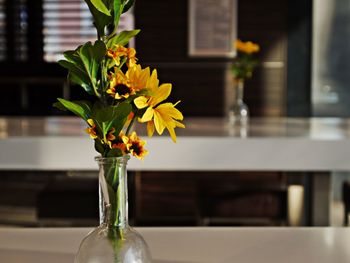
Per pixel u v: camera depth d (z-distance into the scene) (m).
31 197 3.00
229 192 2.96
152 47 5.27
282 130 2.94
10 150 2.58
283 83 5.26
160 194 3.15
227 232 1.26
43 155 2.58
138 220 3.14
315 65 5.22
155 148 2.57
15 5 5.31
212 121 3.50
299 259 1.08
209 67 5.27
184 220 3.16
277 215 2.96
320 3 5.19
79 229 1.28
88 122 0.83
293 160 2.58
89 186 2.87
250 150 2.57
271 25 5.23
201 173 3.16
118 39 0.86
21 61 5.34
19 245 1.17
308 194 2.93
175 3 5.24
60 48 5.39
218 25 5.25
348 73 5.21
